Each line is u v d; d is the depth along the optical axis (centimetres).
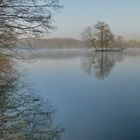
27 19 1170
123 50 10544
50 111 1296
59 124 1111
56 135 985
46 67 3853
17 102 1372
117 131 1042
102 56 6750
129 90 1894
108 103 1501
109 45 9494
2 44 1326
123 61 4831
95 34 9462
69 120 1173
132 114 1272
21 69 3028
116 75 2775
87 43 9581
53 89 1931
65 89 1953
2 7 1120
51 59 5778
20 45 1355
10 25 1180
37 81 2295
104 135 1001
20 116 1145
